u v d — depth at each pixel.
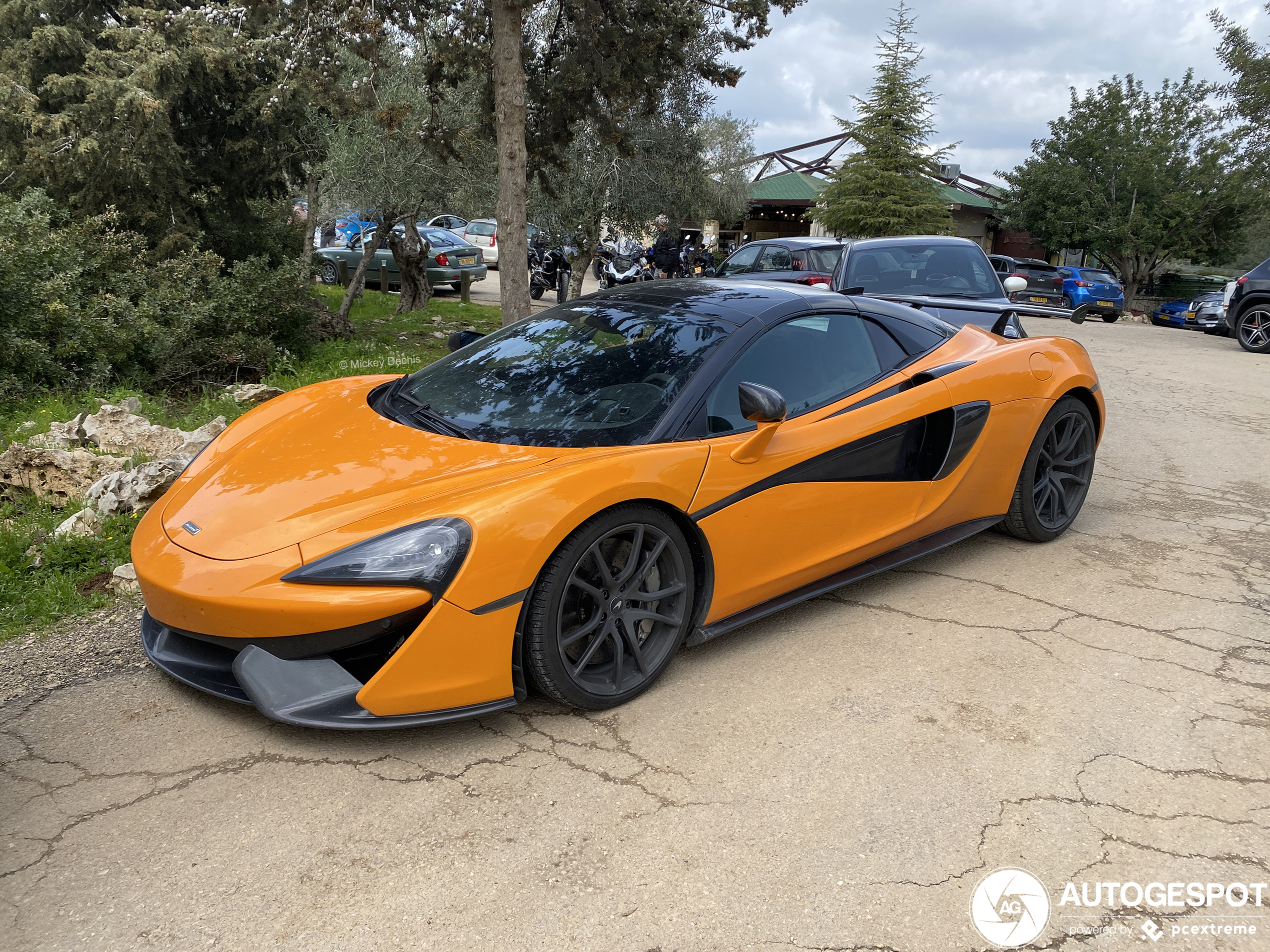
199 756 2.42
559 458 2.66
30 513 4.37
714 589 2.88
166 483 4.09
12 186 8.89
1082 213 29.14
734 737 2.55
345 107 8.19
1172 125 28.89
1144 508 4.84
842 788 2.32
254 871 1.99
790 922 1.86
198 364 7.63
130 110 7.92
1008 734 2.58
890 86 22.61
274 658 2.36
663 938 1.81
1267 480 5.49
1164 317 22.22
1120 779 2.37
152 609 2.56
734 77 9.38
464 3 8.41
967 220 33.97
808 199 28.98
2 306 6.36
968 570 3.87
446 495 2.48
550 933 1.82
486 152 11.11
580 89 8.78
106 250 7.58
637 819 2.19
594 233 13.43
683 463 2.70
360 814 2.19
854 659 3.03
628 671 2.76
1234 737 2.58
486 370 3.34
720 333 3.14
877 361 3.52
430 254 15.60
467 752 2.46
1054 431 4.11
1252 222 29.55
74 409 6.11
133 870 1.99
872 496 3.32
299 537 2.42
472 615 2.34
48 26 8.61
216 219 10.02
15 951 1.76
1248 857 2.08
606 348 3.23
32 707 2.68
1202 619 3.39
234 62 8.70
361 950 1.77
